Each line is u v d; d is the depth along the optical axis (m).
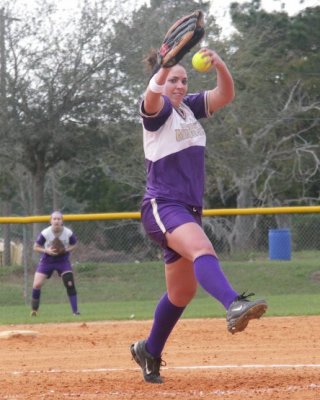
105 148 91.00
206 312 41.47
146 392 17.64
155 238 16.66
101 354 26.00
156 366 18.81
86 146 90.38
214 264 15.52
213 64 16.73
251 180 98.31
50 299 55.34
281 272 59.47
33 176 89.62
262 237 69.31
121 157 91.56
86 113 87.69
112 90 87.44
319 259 63.12
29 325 37.69
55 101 85.62
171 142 16.50
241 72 95.38
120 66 86.88
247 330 31.91
